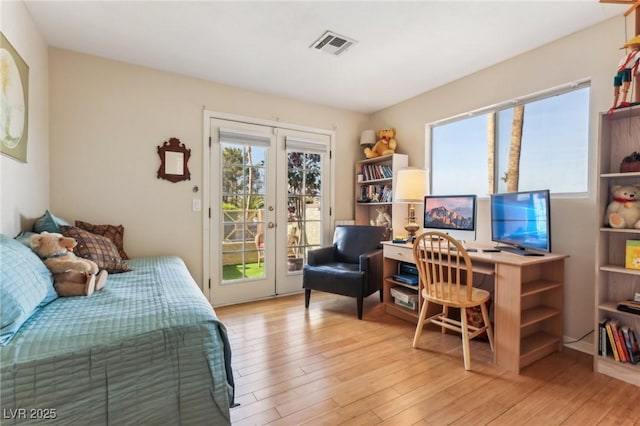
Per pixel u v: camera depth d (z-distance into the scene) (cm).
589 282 220
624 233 199
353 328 260
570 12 200
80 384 104
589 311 219
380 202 384
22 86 187
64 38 235
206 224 316
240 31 225
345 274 288
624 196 188
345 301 339
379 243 332
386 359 207
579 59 223
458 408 156
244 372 189
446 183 332
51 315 129
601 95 212
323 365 198
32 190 207
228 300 330
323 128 391
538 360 207
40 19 209
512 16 205
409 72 294
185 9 199
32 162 207
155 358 118
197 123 310
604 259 199
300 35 230
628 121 196
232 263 334
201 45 246
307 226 383
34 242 160
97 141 264
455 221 272
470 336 205
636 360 181
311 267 313
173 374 120
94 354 107
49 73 244
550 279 231
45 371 100
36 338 108
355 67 283
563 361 206
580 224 224
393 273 305
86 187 260
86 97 259
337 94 352
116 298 154
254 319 281
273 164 357
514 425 144
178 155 300
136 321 125
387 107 396
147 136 286
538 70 246
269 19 210
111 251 218
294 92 347
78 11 201
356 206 416
